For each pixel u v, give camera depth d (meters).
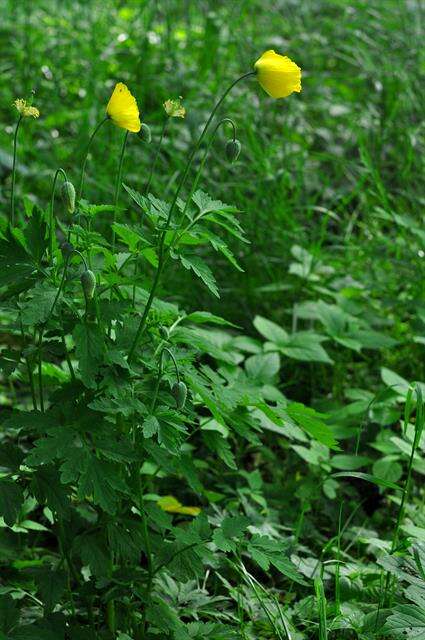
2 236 2.51
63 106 6.07
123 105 2.50
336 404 4.01
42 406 2.59
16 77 6.32
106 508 2.32
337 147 5.86
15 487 2.40
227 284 4.61
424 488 3.67
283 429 3.48
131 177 5.03
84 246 2.53
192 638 2.61
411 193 5.28
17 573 2.84
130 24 6.80
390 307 4.65
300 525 3.25
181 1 7.46
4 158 5.21
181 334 2.70
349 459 3.53
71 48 6.52
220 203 2.64
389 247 4.87
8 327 2.57
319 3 7.62
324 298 4.62
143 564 3.19
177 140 5.52
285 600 3.02
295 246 4.55
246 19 7.29
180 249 2.52
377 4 7.16
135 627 2.71
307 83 6.53
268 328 3.97
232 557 3.21
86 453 2.35
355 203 5.67
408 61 6.36
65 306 2.57
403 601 2.83
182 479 3.65
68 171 5.41
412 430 3.30
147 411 2.41
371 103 6.23
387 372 3.80
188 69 6.32
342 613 2.74
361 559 3.26
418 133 5.74
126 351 2.54
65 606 2.73
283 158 5.31
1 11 7.00
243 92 5.88
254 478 3.43
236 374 3.65
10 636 2.40
